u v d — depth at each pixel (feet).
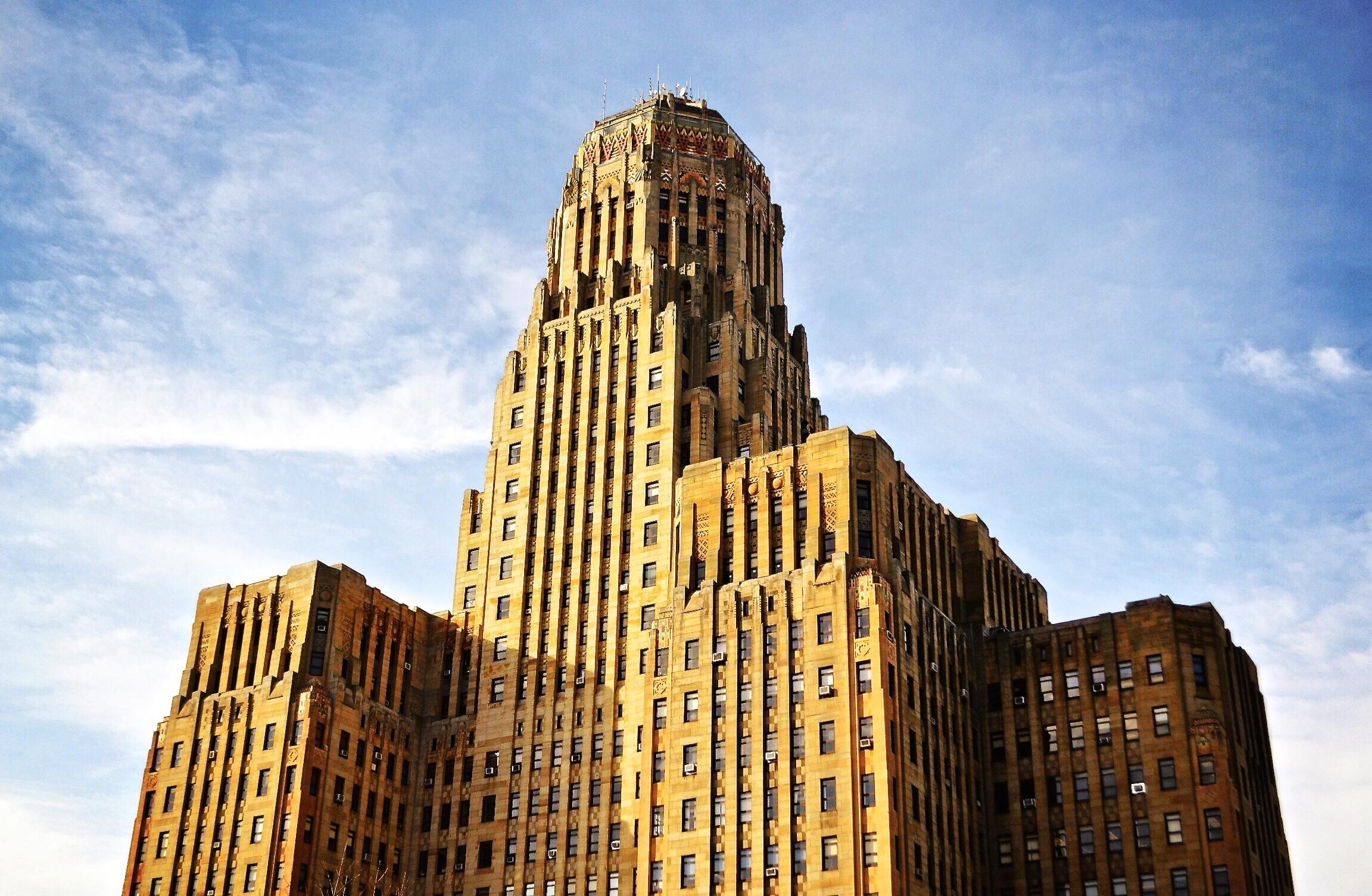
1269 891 374.22
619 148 534.37
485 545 481.87
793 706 367.45
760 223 539.70
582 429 478.18
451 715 460.55
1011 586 463.42
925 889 352.28
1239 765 374.43
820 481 394.32
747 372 481.87
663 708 388.78
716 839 363.97
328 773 426.10
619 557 449.48
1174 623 385.91
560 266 524.11
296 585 451.53
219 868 417.08
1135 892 365.81
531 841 425.28
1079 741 389.19
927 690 381.40
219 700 442.09
